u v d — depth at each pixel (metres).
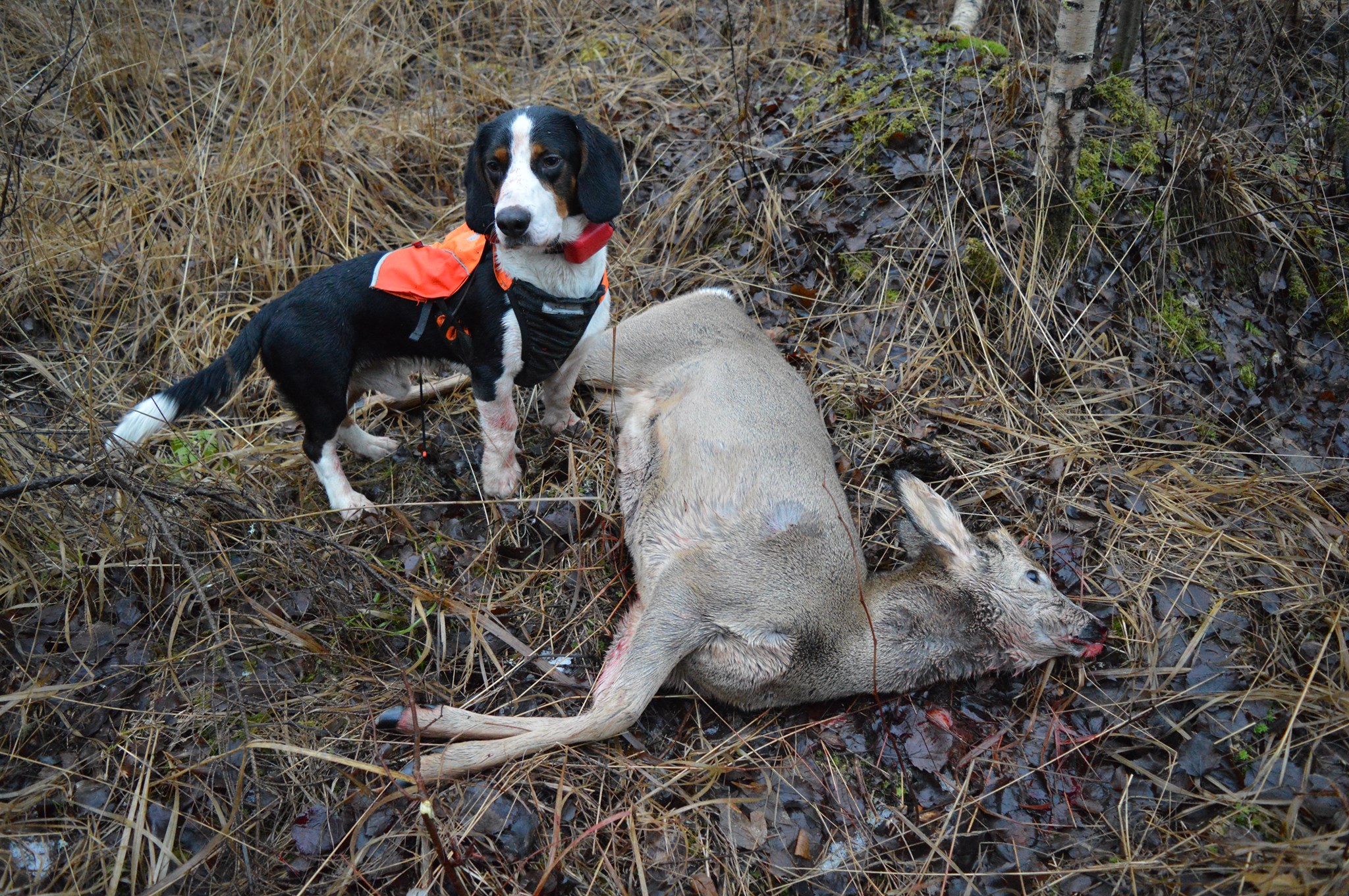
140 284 4.54
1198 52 5.49
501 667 3.31
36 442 3.46
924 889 2.85
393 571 3.50
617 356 4.08
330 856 2.71
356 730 3.03
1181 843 2.85
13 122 4.93
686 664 3.30
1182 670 3.31
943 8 6.43
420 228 5.12
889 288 4.62
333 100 5.69
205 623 3.27
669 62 6.04
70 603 3.26
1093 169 4.76
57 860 2.66
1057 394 4.33
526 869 2.79
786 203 4.97
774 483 3.41
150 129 5.43
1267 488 3.90
